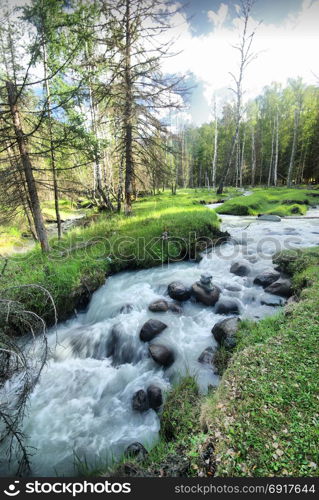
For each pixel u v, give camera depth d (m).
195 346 5.52
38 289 6.77
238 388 3.33
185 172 49.06
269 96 43.12
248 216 17.95
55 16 6.75
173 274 9.10
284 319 4.97
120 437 4.04
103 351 6.11
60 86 11.94
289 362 3.65
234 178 50.41
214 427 2.85
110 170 20.56
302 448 2.46
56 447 3.97
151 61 11.06
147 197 29.83
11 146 7.88
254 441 2.59
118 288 8.48
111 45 10.83
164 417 3.76
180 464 2.57
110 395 4.89
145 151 12.91
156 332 5.91
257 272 8.30
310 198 21.42
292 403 2.97
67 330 6.99
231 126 46.38
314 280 6.13
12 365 3.91
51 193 11.48
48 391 5.05
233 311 6.57
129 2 10.52
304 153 37.62
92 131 11.93
